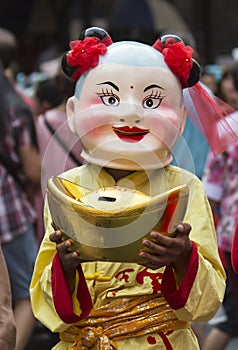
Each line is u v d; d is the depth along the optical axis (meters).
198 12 18.75
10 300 4.22
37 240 7.62
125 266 4.54
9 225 6.96
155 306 4.53
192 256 4.30
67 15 17.78
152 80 4.52
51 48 17.38
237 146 6.92
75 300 4.40
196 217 4.55
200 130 5.05
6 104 7.01
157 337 4.53
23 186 7.09
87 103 4.55
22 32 17.92
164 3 17.05
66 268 4.32
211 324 7.69
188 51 4.63
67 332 4.62
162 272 4.53
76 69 4.60
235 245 5.14
